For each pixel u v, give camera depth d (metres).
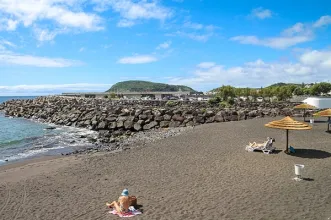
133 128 40.69
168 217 10.77
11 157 24.73
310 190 12.91
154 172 16.77
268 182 14.17
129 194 13.27
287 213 10.71
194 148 22.98
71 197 13.24
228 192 13.05
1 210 11.92
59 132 41.16
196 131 32.31
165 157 20.30
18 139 34.62
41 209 11.94
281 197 12.23
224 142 25.03
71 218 10.98
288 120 19.86
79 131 41.97
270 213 10.77
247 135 28.23
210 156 20.06
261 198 12.20
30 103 85.12
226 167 17.12
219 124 37.72
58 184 15.21
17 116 69.69
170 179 15.35
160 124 41.34
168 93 122.44
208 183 14.42
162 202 12.23
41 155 25.30
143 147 24.30
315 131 30.16
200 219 10.52
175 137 28.64
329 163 17.33
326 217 10.26
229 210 11.17
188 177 15.55
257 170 16.27
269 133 29.19
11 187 14.94
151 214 11.08
